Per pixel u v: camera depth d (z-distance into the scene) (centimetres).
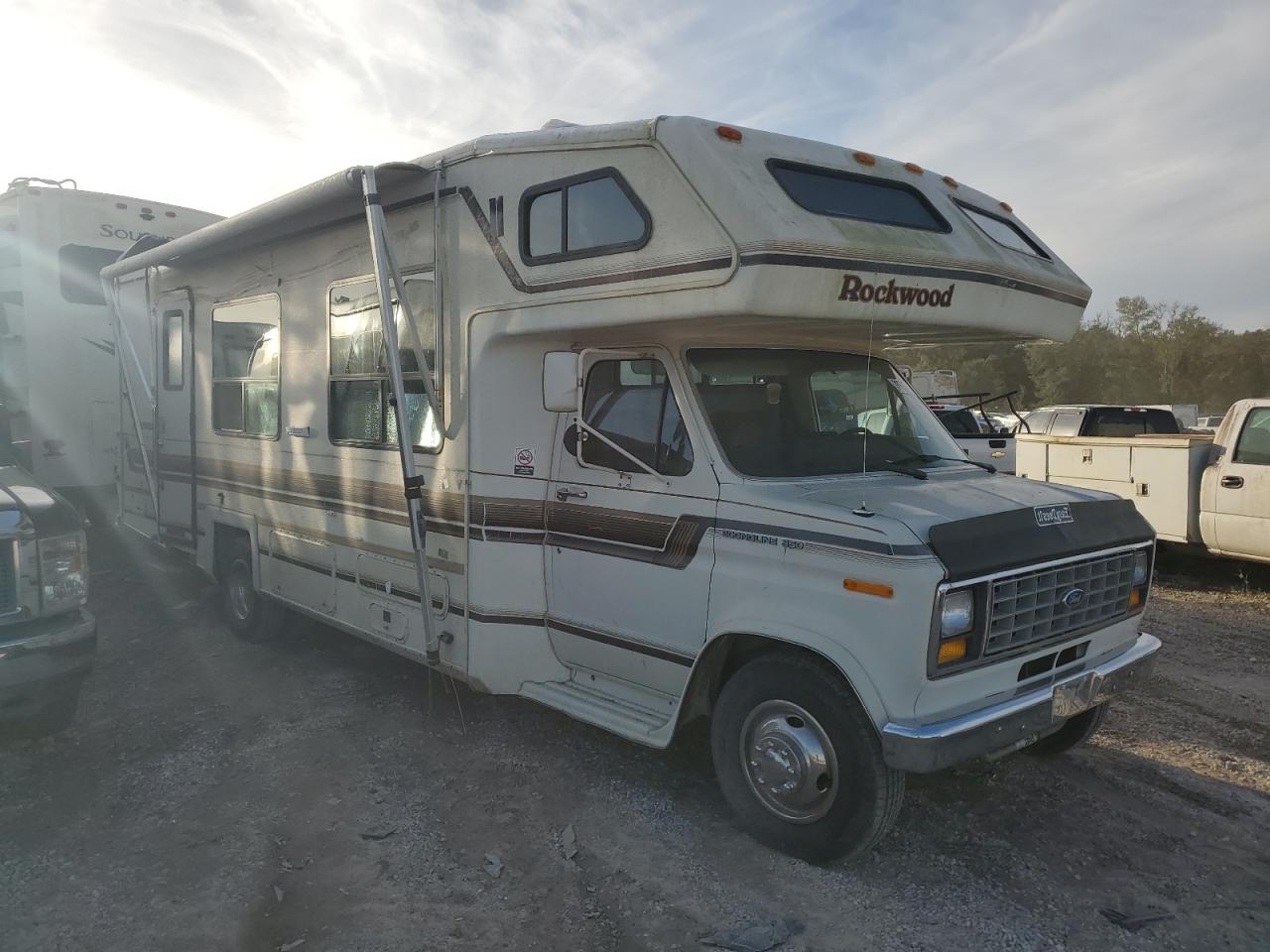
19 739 490
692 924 336
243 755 481
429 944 325
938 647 328
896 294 378
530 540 469
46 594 448
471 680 477
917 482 415
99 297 979
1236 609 810
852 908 345
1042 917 340
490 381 459
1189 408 2434
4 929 330
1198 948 324
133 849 386
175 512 762
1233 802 432
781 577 366
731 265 354
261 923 336
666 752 485
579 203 415
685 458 410
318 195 512
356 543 552
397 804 428
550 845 392
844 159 412
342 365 554
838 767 355
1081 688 381
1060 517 382
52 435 959
